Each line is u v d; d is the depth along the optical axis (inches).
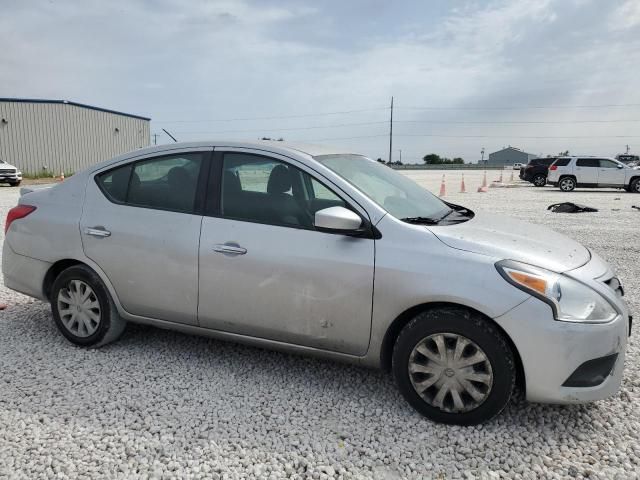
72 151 1642.5
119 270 155.9
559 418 126.6
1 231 392.5
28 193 179.8
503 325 114.9
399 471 107.0
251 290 138.8
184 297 148.3
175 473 105.6
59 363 155.7
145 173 158.9
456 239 124.5
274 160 144.0
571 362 113.4
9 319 193.5
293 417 126.6
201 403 133.3
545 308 113.3
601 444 116.3
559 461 110.6
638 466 108.6
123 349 166.2
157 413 128.0
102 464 108.3
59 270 171.9
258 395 137.6
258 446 114.7
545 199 760.3
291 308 135.2
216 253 141.9
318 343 135.3
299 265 132.4
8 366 153.6
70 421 123.8
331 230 131.3
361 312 128.0
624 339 120.2
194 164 152.6
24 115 1528.1
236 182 146.5
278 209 139.9
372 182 147.9
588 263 128.6
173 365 155.0
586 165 966.4
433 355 122.5
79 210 163.6
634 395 137.9
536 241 133.4
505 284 115.6
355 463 109.4
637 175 944.3
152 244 150.4
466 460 110.7
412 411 129.9
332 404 133.4
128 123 1899.6
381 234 127.6
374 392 139.7
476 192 941.8
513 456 111.9
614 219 496.1
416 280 121.3
